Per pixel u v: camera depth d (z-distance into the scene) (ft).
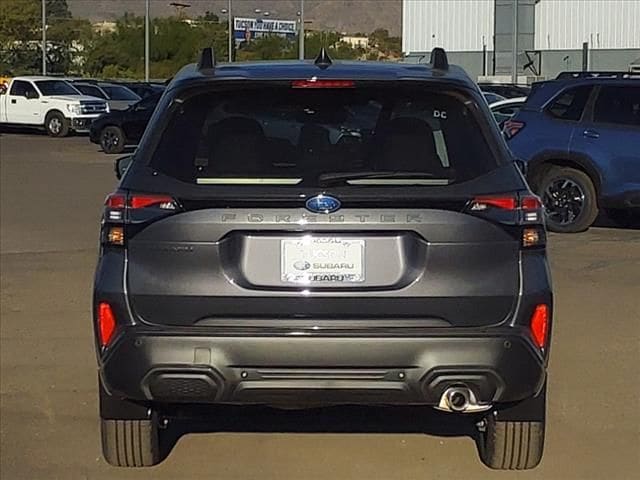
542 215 16.12
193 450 19.42
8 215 51.78
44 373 24.39
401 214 15.62
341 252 15.66
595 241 42.98
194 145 16.38
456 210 15.69
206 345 15.55
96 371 24.56
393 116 16.71
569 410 21.76
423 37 197.67
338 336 15.47
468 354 15.55
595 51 185.37
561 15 187.73
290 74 16.89
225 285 15.64
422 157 16.17
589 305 31.24
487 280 15.70
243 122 16.63
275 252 15.69
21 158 88.99
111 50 261.65
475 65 193.47
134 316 15.79
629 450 19.53
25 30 255.09
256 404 16.12
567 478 18.12
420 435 20.12
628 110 43.04
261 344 15.48
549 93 44.80
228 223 15.62
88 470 18.57
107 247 16.05
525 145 44.60
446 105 16.74
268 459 19.03
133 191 15.94
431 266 15.64
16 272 36.58
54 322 29.19
